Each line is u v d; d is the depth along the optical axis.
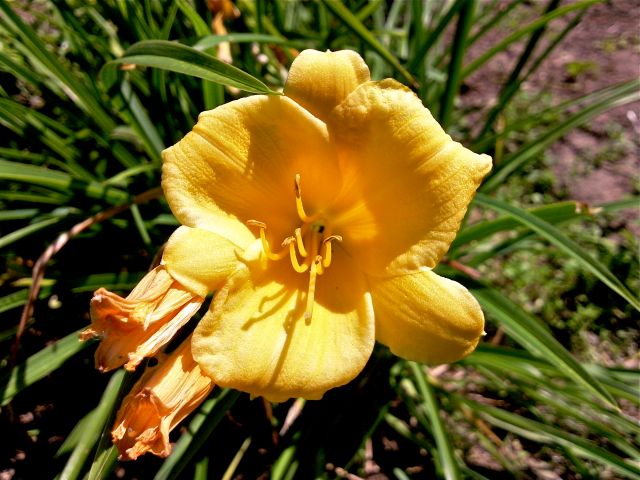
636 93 0.24
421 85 0.25
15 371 0.17
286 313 0.15
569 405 0.26
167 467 0.18
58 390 0.23
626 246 0.31
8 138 0.25
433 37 0.22
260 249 0.15
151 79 0.21
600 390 0.17
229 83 0.14
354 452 0.22
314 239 0.16
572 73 0.39
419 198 0.14
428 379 0.23
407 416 0.25
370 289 0.15
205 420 0.18
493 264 0.31
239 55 0.25
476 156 0.14
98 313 0.13
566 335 0.29
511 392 0.24
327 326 0.15
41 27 0.32
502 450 0.25
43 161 0.24
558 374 0.22
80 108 0.24
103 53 0.24
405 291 0.15
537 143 0.25
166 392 0.13
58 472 0.20
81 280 0.20
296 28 0.32
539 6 0.43
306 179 0.15
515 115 0.37
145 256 0.25
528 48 0.23
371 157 0.14
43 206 0.23
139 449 0.13
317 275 0.16
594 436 0.25
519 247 0.27
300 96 0.14
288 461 0.20
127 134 0.23
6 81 0.26
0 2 0.18
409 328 0.15
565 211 0.19
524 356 0.20
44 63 0.20
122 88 0.20
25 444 0.22
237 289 0.14
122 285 0.21
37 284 0.18
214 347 0.14
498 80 0.40
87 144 0.25
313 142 0.15
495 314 0.19
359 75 0.14
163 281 0.14
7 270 0.24
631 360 0.28
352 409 0.24
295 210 0.16
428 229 0.14
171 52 0.15
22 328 0.18
